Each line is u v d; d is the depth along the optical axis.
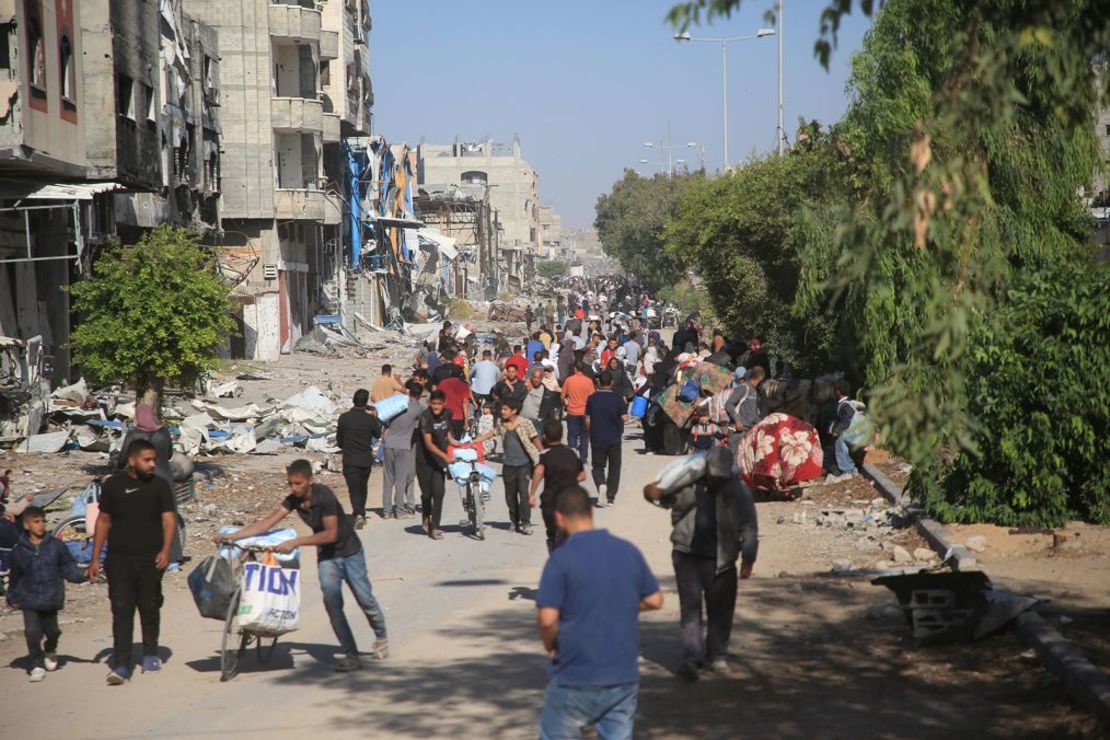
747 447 18.81
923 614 9.63
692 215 33.25
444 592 12.75
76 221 26.78
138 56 32.41
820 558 13.86
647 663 9.66
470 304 89.75
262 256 52.25
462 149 181.00
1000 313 13.32
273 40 54.16
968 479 13.90
